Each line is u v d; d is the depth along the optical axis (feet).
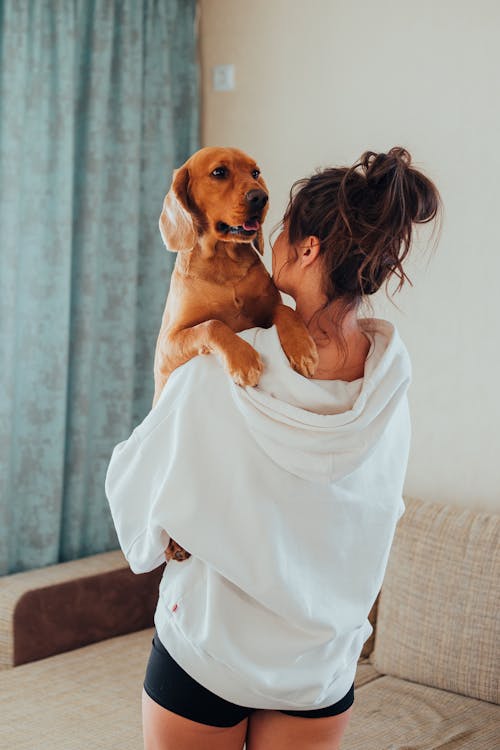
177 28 10.82
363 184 3.83
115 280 10.32
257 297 4.58
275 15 10.21
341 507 3.79
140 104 10.34
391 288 9.15
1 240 9.14
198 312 4.50
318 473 3.64
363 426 3.67
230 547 3.67
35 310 9.54
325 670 3.85
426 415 9.04
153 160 10.66
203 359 3.86
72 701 7.47
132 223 10.31
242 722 4.05
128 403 10.44
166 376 4.40
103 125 9.95
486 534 7.72
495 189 8.46
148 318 10.78
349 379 3.92
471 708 7.34
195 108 10.93
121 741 6.79
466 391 8.75
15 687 7.70
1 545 9.35
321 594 3.81
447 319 8.82
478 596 7.52
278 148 10.30
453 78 8.73
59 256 9.58
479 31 8.52
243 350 3.73
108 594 9.07
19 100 9.14
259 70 10.43
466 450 8.79
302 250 3.94
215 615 3.73
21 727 6.96
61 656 8.49
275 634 3.77
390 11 9.16
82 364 9.96
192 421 3.74
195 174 4.64
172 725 3.92
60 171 9.54
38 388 9.64
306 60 9.95
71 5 9.51
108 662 8.36
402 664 7.89
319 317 3.92
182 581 3.88
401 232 3.77
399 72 9.13
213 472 3.71
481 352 8.63
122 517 4.03
